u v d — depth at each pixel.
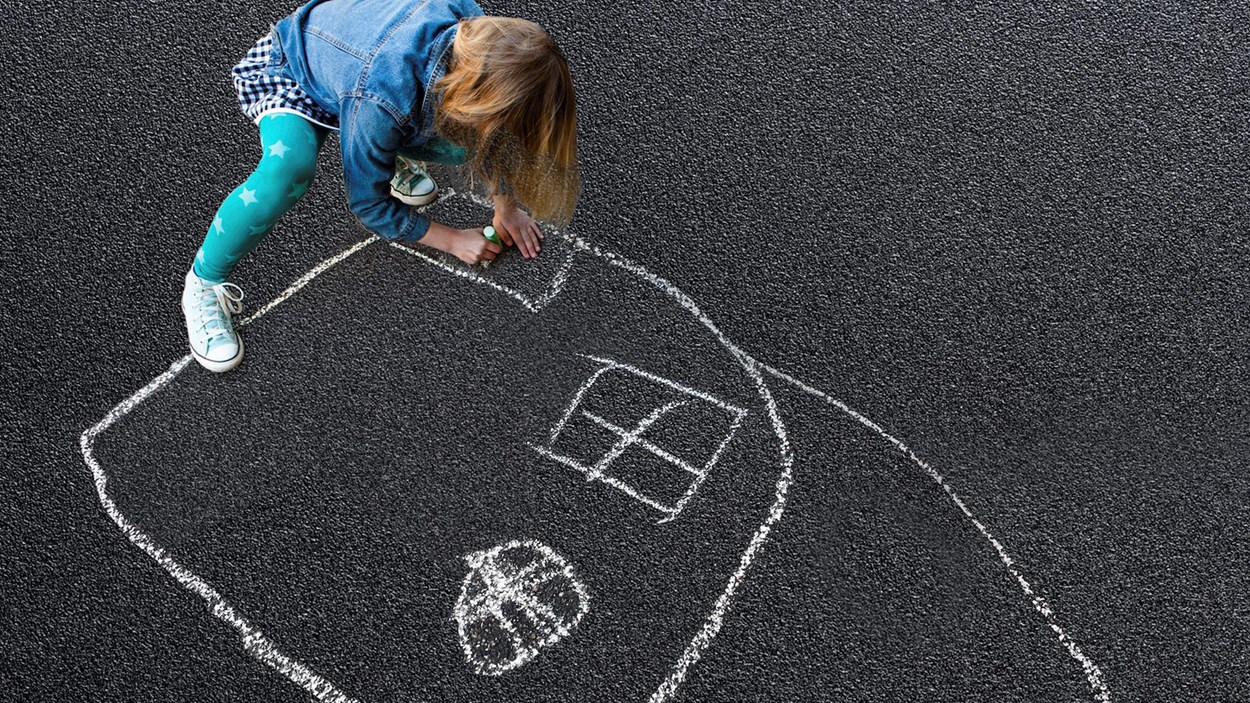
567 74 1.68
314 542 2.13
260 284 2.33
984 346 2.29
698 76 2.57
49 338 2.28
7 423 2.20
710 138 2.50
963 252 2.38
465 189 2.44
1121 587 2.09
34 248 2.37
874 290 2.34
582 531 2.14
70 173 2.45
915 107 2.54
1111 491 2.16
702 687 2.02
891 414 2.23
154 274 2.35
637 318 2.32
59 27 2.60
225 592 2.08
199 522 2.14
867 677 2.03
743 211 2.42
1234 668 2.04
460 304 2.33
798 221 2.41
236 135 2.49
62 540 2.12
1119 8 2.64
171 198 2.43
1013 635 2.06
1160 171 2.47
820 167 2.47
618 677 2.03
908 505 2.15
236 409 2.23
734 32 2.61
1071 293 2.34
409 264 2.36
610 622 2.07
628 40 2.61
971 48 2.60
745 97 2.55
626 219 2.41
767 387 2.26
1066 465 2.18
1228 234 2.40
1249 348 2.29
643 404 2.25
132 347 2.28
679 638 2.06
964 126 2.52
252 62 1.89
